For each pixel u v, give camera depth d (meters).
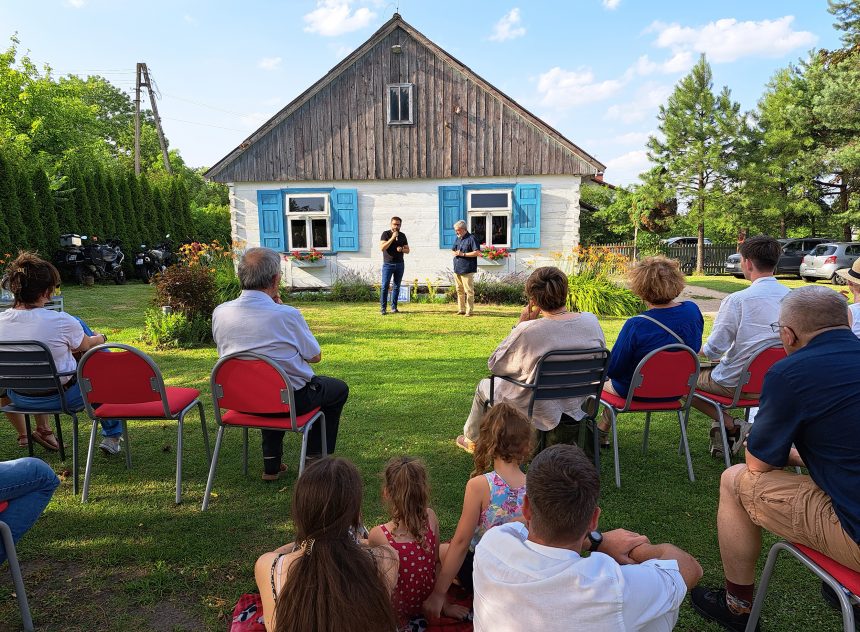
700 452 3.89
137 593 2.33
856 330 3.15
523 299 11.77
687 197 23.42
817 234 27.44
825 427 1.67
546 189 12.38
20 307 3.25
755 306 3.35
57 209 15.70
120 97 45.09
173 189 21.09
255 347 3.00
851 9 22.20
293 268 13.04
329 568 1.37
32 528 2.83
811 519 1.74
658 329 3.35
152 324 7.25
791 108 22.61
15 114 22.94
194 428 4.29
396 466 1.98
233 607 2.24
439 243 12.77
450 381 5.56
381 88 12.54
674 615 1.37
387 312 10.35
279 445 3.35
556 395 3.11
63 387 3.21
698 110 22.52
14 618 2.17
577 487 1.30
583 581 1.26
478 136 12.45
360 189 12.81
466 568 2.24
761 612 2.24
